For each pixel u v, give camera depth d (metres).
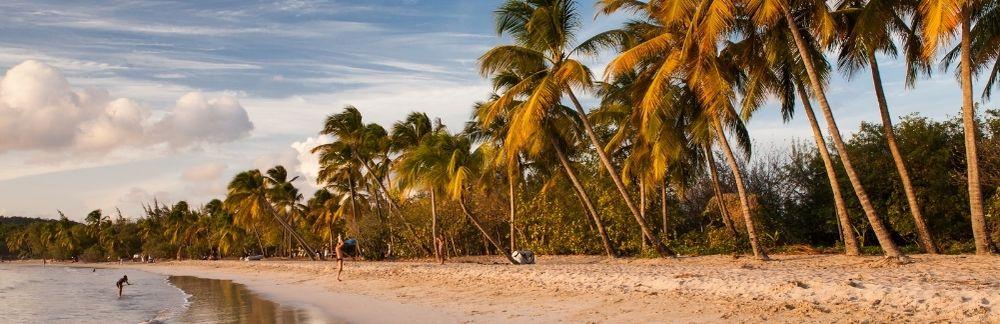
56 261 136.12
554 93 23.30
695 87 21.77
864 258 19.06
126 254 119.12
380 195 54.50
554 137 28.83
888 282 11.84
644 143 27.27
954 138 29.67
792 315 10.65
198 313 18.47
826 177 34.97
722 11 17.34
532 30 24.14
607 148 29.56
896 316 9.78
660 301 13.48
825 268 16.70
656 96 20.12
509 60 24.39
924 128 30.55
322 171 47.50
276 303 20.52
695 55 20.02
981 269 14.02
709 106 21.38
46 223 146.75
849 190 32.47
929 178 29.48
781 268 17.45
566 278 18.50
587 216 35.44
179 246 104.00
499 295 17.30
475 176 30.22
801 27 20.05
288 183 61.41
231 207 62.31
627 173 30.69
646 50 20.36
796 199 38.12
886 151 31.80
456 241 46.38
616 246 34.47
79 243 128.75
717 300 12.80
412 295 19.58
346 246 57.91
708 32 17.73
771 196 38.19
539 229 37.72
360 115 44.09
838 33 20.12
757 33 20.34
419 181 31.20
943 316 9.45
